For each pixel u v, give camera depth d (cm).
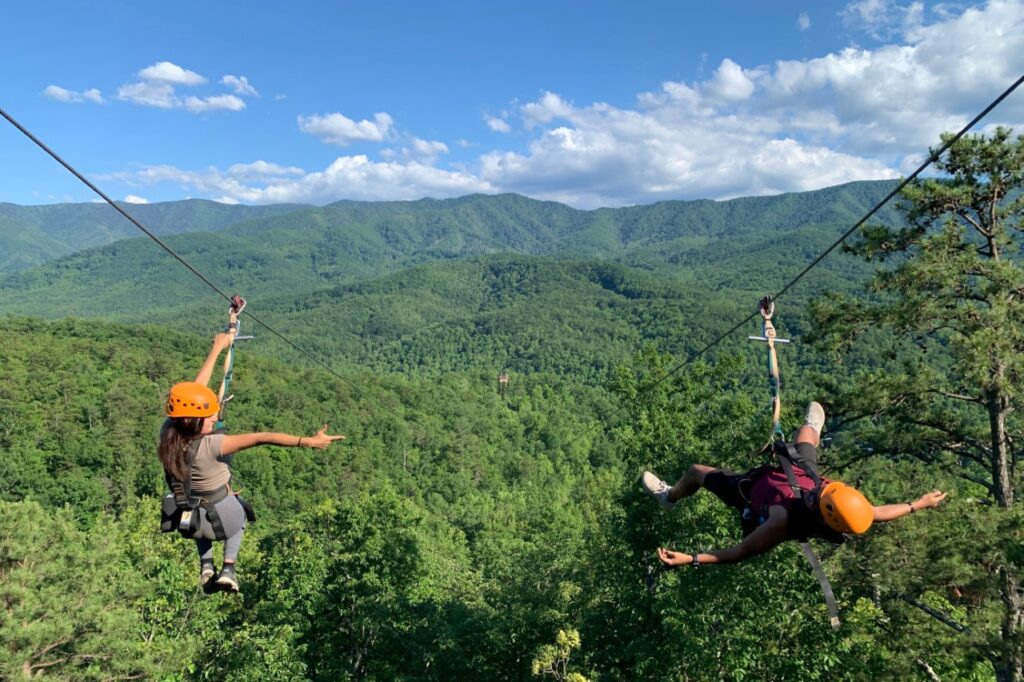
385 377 17038
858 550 1370
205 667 1772
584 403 18812
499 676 2191
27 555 1459
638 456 2250
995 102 503
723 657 1395
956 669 1384
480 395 17862
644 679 1568
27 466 7850
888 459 1769
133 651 1480
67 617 1409
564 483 12400
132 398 9944
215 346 508
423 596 2266
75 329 13512
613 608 2069
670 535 1723
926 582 1230
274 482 9744
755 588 1430
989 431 1655
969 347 1370
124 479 8219
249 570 2202
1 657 1278
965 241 1587
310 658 2166
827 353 1705
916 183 1588
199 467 370
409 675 2011
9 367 10412
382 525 2305
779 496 328
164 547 1981
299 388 13300
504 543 5225
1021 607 1231
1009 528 1196
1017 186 1540
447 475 11875
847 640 1370
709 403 2184
